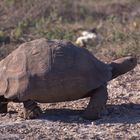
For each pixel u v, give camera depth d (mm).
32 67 22969
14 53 23875
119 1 52969
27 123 23219
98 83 23047
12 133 22266
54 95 22875
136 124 22922
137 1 50344
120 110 24750
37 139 21578
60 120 23453
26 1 43688
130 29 39781
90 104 23344
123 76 30609
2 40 38062
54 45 23500
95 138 21500
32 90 22703
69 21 47281
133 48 35000
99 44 37750
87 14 50500
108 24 43375
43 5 44500
